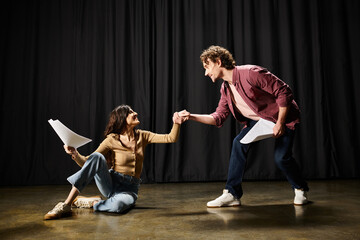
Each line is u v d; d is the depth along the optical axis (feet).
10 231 5.07
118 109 6.82
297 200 7.09
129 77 13.21
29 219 5.95
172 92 13.21
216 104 13.16
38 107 12.92
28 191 10.47
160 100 13.06
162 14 13.44
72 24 13.33
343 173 13.10
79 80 13.12
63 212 5.99
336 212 6.22
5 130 12.71
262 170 12.80
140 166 6.86
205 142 12.91
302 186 7.11
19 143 12.71
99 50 13.26
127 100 13.08
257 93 6.45
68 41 13.26
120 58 13.16
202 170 12.83
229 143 12.87
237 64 13.37
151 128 13.08
